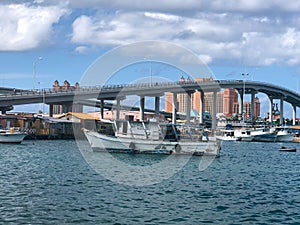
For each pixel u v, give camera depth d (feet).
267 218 98.17
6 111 472.03
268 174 175.73
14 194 115.96
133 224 90.33
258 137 499.51
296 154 295.48
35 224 87.81
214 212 102.37
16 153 238.48
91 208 102.47
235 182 149.48
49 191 121.49
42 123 422.82
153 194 122.52
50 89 420.36
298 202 115.85
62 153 242.17
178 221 93.66
